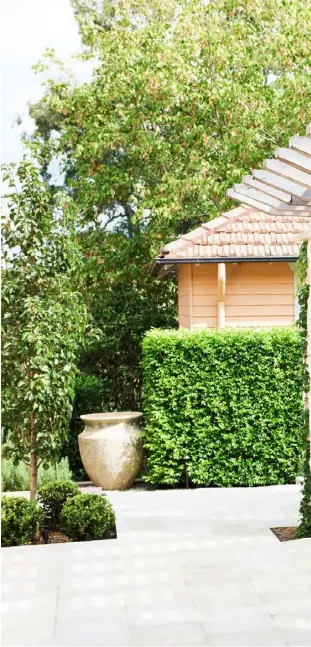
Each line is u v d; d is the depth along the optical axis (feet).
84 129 74.64
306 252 28.48
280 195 26.09
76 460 48.57
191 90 61.21
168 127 64.95
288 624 17.75
